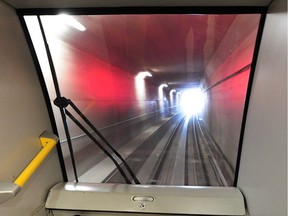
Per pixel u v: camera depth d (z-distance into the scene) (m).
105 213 1.85
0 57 1.34
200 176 2.55
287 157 1.07
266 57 1.42
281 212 1.13
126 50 4.20
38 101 1.79
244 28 1.91
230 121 2.84
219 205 1.76
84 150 2.68
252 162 1.65
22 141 1.51
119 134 6.40
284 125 1.11
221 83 4.19
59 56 2.84
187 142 5.27
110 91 5.65
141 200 1.84
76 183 2.10
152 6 1.53
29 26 1.68
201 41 3.32
